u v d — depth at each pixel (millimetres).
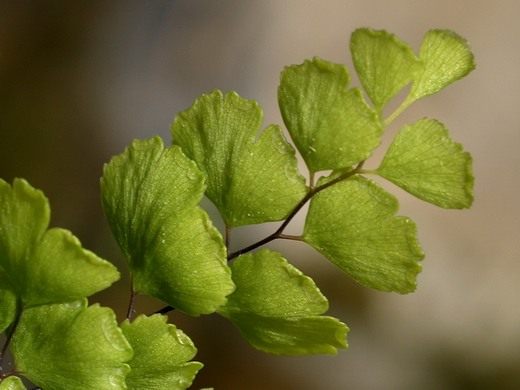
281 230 165
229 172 164
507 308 463
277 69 494
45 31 485
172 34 501
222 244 160
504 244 471
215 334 424
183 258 160
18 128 454
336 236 164
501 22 500
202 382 417
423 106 472
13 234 153
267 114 484
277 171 163
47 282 154
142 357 160
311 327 164
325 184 162
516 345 454
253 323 166
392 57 155
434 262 466
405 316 458
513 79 491
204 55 499
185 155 162
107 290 393
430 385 447
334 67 157
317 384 434
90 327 155
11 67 471
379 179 454
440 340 458
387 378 445
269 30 500
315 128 160
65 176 450
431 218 472
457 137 481
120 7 501
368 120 157
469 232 472
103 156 466
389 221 163
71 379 157
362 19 500
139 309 395
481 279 467
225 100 163
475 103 486
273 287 163
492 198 477
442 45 158
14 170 443
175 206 160
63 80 477
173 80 494
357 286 453
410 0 503
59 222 431
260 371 426
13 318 156
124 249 163
